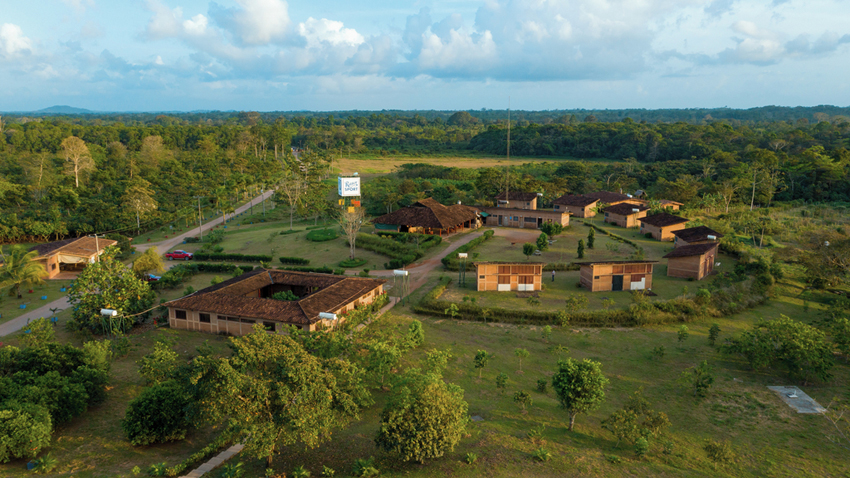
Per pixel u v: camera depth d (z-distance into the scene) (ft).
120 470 97.14
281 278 208.74
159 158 609.42
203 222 408.87
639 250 270.67
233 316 170.19
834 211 428.15
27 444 95.96
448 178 595.88
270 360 92.79
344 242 311.68
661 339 171.94
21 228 328.29
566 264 250.57
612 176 609.42
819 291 224.12
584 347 165.99
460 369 148.77
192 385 92.79
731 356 158.71
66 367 127.95
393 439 94.79
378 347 132.16
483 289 218.79
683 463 99.96
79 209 383.65
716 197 450.30
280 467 98.32
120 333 163.22
